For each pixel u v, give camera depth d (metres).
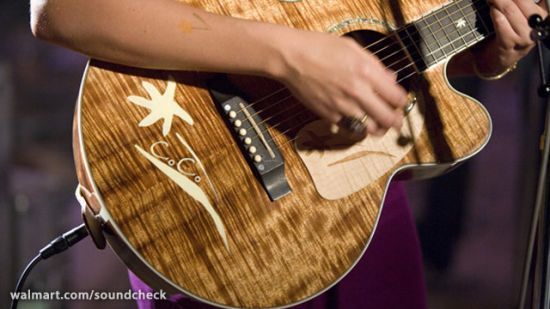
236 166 1.96
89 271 4.07
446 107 2.08
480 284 4.27
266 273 1.94
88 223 1.95
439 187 4.30
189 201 1.93
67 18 1.88
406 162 2.04
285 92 2.00
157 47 1.90
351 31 2.05
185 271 1.92
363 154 2.02
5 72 4.79
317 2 2.04
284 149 1.99
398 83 2.07
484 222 4.31
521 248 4.24
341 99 1.95
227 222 1.94
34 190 4.61
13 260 4.36
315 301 2.11
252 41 1.92
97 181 1.90
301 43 1.93
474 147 2.07
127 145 1.92
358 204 2.00
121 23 1.89
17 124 4.79
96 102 1.92
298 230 1.97
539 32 1.98
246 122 1.97
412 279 2.17
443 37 2.10
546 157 1.95
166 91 1.95
